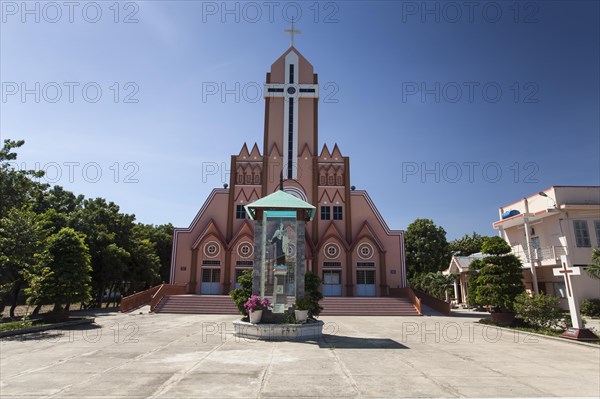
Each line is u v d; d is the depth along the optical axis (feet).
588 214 81.71
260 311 47.29
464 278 126.72
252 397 21.89
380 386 24.62
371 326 64.28
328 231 115.44
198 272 110.63
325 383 25.12
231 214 117.91
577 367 31.81
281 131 126.00
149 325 61.67
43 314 81.05
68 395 21.76
